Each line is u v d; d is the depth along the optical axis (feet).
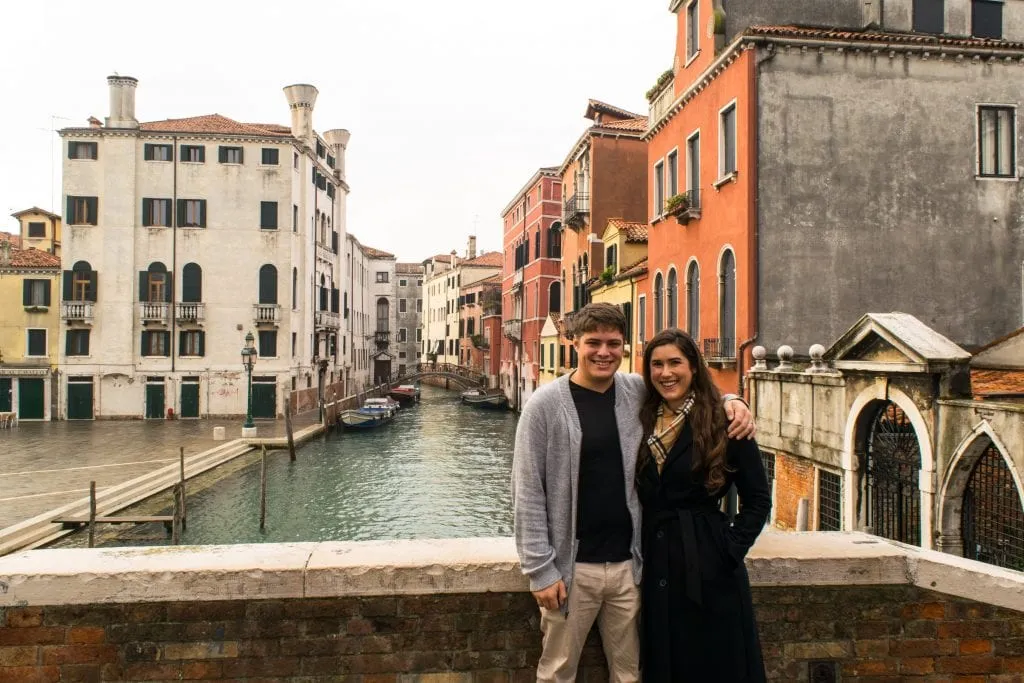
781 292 46.75
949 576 10.94
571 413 9.28
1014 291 49.01
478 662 10.48
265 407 124.77
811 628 10.90
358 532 65.57
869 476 33.06
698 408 9.16
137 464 80.18
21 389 118.62
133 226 121.19
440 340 277.44
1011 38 54.08
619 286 81.46
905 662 11.02
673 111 59.98
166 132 121.70
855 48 47.06
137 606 10.11
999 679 11.07
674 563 9.04
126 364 120.67
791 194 46.91
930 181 48.14
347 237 177.17
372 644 10.37
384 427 136.56
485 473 92.79
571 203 106.42
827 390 35.60
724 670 8.86
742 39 46.34
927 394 28.78
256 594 10.18
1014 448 24.29
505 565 10.44
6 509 59.06
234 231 123.95
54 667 10.02
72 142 120.47
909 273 47.85
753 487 9.10
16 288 120.16
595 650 10.51
